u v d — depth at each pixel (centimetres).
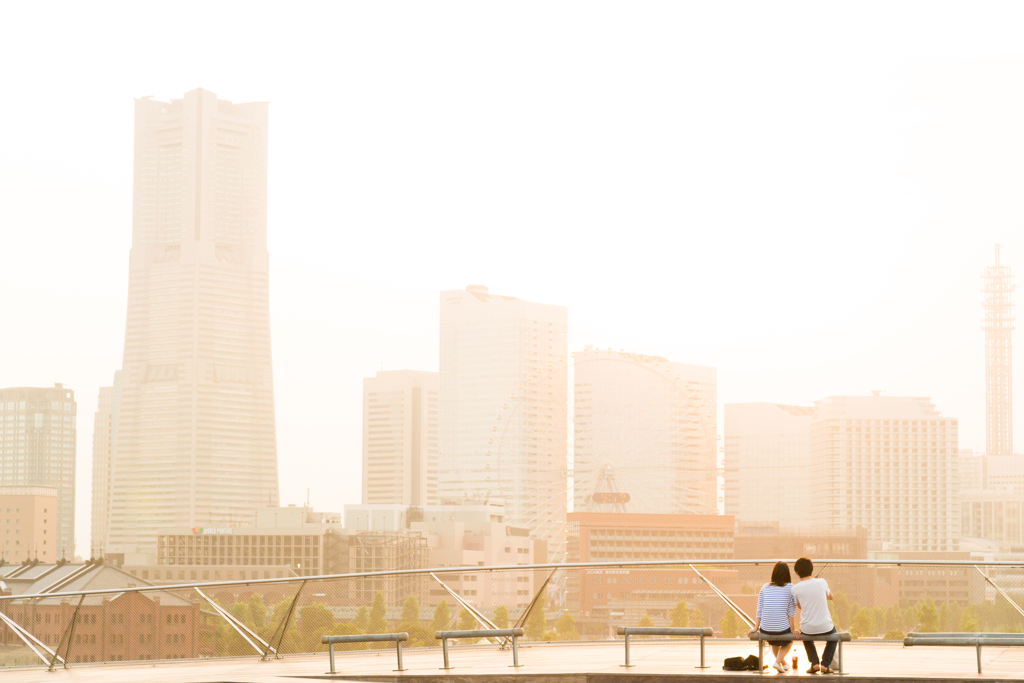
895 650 2516
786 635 1995
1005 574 2761
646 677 1995
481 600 3169
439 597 3194
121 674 2402
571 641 2892
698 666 2183
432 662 2417
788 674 1981
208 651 2795
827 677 1911
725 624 2888
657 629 2177
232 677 2206
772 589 2027
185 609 2812
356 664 2438
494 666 2253
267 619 2803
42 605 2848
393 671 2198
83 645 2798
